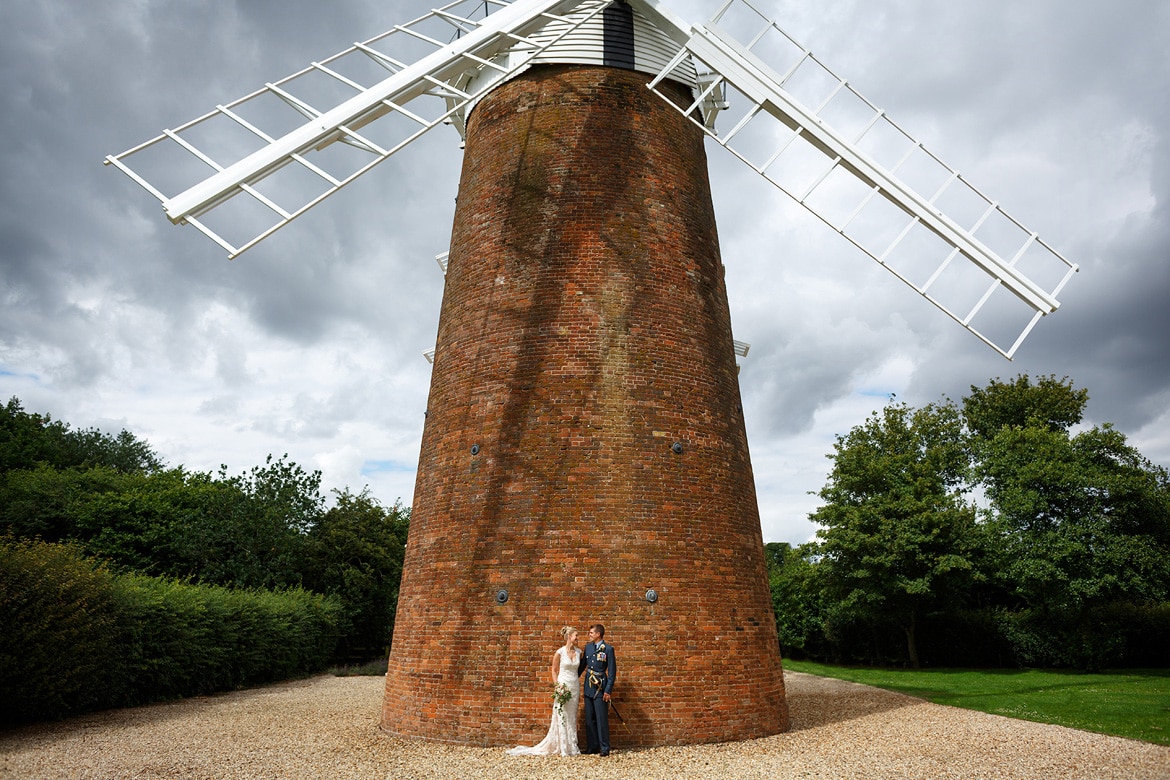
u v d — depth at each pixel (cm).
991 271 1430
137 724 1503
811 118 1436
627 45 1482
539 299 1337
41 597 1515
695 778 952
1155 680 2395
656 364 1314
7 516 3042
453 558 1253
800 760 1059
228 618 2228
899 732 1318
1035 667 3112
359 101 1295
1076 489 2869
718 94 1617
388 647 3688
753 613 1285
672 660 1170
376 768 1018
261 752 1155
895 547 3028
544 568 1191
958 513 3086
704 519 1266
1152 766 1025
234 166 1193
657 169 1441
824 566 3247
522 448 1260
